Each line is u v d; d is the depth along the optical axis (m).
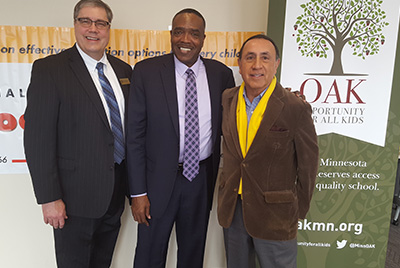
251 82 1.21
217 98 1.52
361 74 1.60
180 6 1.86
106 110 1.47
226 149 1.39
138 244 1.62
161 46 1.90
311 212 1.76
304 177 1.30
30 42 1.82
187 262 1.68
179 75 1.49
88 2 1.38
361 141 1.66
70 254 1.53
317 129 1.65
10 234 2.04
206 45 1.91
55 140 1.37
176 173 1.49
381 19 1.55
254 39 1.22
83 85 1.38
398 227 3.12
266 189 1.28
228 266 1.49
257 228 1.30
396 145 1.67
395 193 3.17
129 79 1.61
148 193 1.50
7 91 1.85
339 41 1.58
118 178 1.56
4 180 1.96
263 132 1.23
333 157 1.68
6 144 1.91
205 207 1.59
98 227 1.58
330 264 1.82
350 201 1.74
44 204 1.40
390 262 2.44
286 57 1.60
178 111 1.46
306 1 1.56
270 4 1.57
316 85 1.62
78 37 1.41
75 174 1.42
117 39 1.87
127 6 1.84
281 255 1.35
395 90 1.61
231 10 1.88
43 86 1.32
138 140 1.46
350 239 1.78
